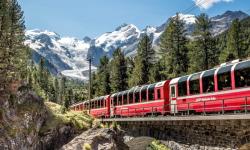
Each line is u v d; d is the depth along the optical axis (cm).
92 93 12012
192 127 3080
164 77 8212
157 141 3712
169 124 3428
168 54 7494
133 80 8738
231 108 2653
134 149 4219
